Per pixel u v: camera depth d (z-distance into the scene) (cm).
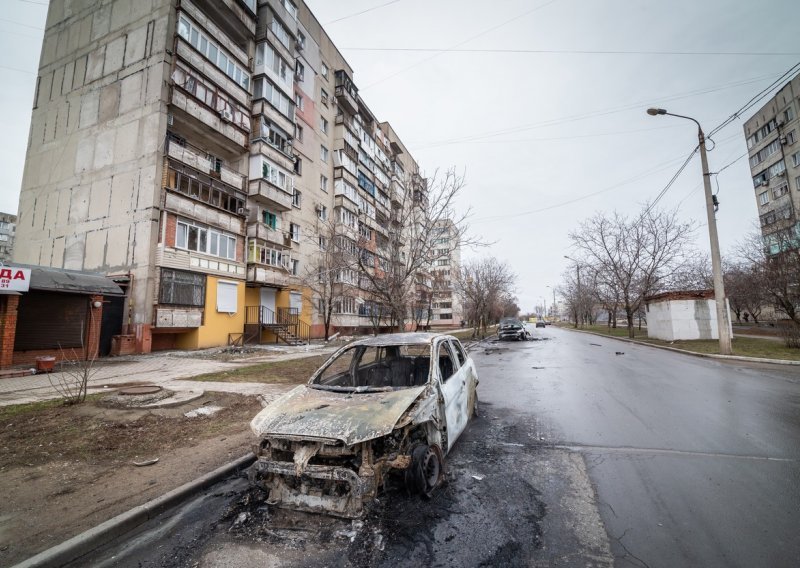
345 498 308
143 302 1548
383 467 313
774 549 251
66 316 1316
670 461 406
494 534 280
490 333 4012
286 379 970
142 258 1571
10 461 433
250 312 2208
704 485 347
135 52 1742
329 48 3072
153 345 1645
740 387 799
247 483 388
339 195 2959
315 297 2656
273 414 349
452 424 426
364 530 289
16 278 1109
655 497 328
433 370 418
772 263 2011
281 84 2295
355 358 495
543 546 264
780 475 362
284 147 2333
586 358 1405
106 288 1422
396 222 1350
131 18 1784
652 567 238
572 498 333
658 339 2205
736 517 292
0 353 1090
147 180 1609
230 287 1944
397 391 368
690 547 257
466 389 521
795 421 541
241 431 542
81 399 683
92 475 397
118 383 904
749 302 2884
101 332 1481
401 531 287
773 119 3656
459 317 6184
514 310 7112
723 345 1373
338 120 3045
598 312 6544
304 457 304
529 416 608
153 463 428
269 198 2130
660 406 646
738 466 387
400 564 249
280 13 2312
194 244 1750
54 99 1947
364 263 1400
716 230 1434
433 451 358
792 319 1864
